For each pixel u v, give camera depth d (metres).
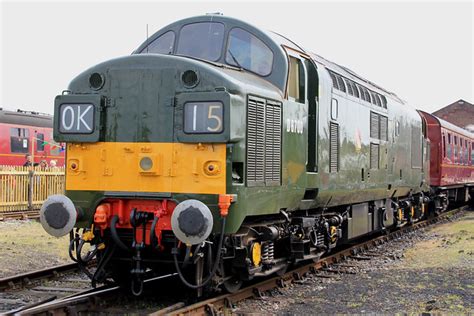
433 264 11.91
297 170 9.33
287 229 9.45
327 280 10.38
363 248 14.12
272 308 8.25
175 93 7.72
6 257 11.98
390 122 14.94
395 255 13.20
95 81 8.12
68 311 7.36
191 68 7.69
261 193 8.15
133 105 7.88
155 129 7.77
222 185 7.47
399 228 18.06
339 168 11.10
